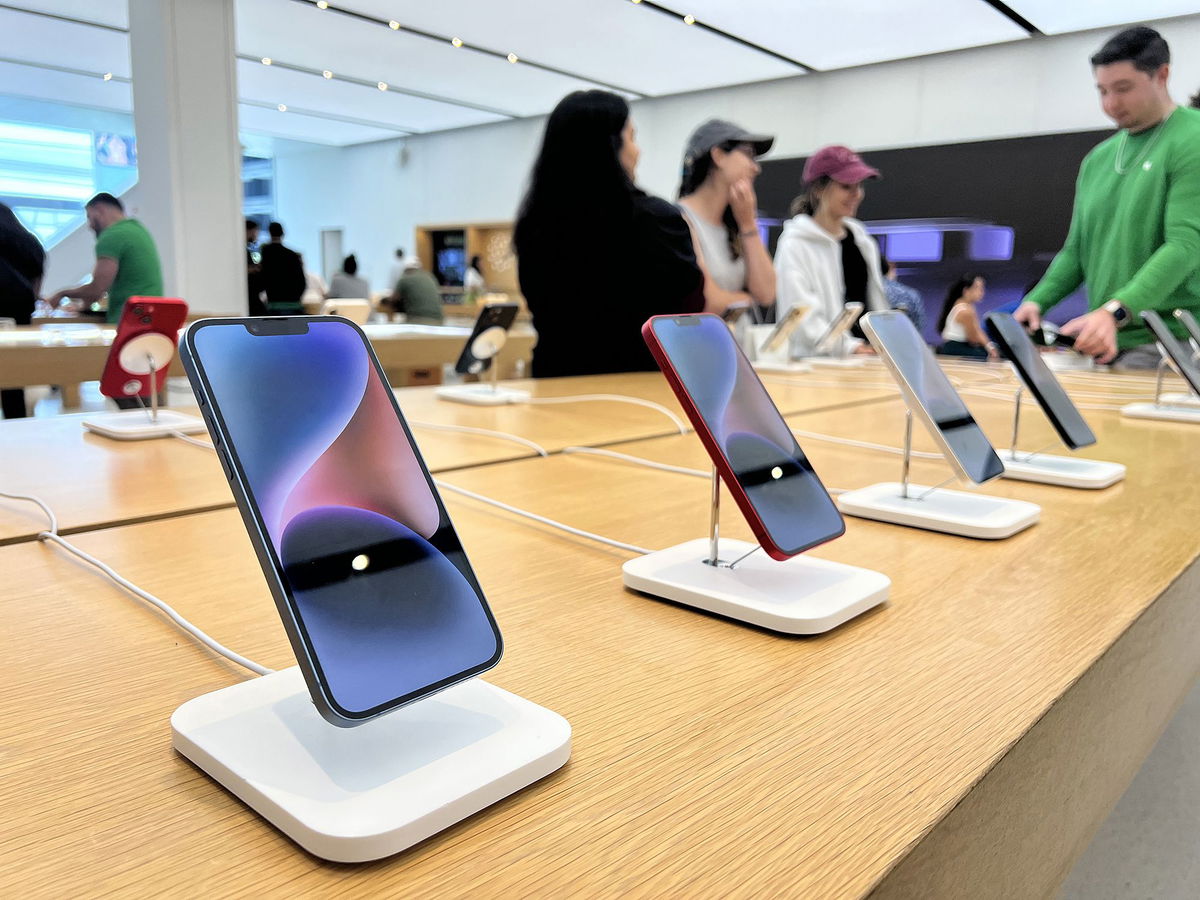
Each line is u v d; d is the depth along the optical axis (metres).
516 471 1.08
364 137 10.27
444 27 5.48
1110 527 0.86
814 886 0.31
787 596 0.59
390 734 0.39
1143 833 1.37
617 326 3.00
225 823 0.35
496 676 0.49
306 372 0.44
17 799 0.36
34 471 1.01
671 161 7.31
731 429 0.64
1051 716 0.47
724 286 4.02
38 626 0.56
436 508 0.46
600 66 6.30
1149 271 3.14
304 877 0.31
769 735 0.43
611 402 1.71
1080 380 2.33
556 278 2.98
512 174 9.01
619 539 0.77
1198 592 0.78
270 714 0.41
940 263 5.61
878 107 6.11
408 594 0.41
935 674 0.51
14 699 0.46
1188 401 1.84
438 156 9.77
